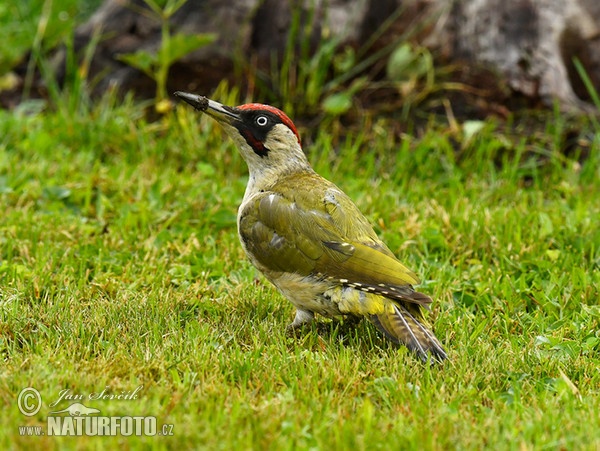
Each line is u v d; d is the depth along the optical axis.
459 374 8.13
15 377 7.62
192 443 6.77
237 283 10.38
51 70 16.14
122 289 9.95
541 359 8.54
